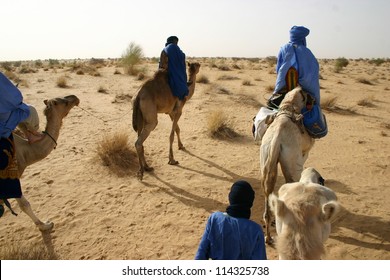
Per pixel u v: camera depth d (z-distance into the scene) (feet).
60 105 20.83
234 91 62.85
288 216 11.10
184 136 37.35
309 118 19.43
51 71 100.12
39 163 29.76
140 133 26.89
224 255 10.40
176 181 26.84
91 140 35.29
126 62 90.22
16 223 21.68
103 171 28.30
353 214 22.02
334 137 37.93
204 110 48.57
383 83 91.35
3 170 17.51
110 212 22.63
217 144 34.99
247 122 42.96
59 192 25.12
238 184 10.64
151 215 22.26
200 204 23.56
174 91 27.76
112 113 46.09
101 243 19.56
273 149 17.11
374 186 26.00
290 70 20.62
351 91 71.26
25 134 19.57
